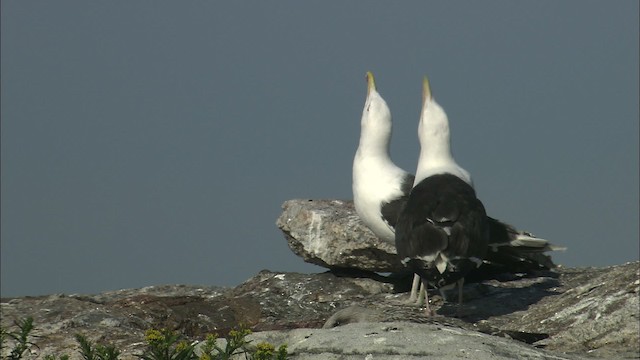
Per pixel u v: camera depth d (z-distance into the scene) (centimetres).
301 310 1730
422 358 1095
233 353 1098
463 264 1496
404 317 1362
